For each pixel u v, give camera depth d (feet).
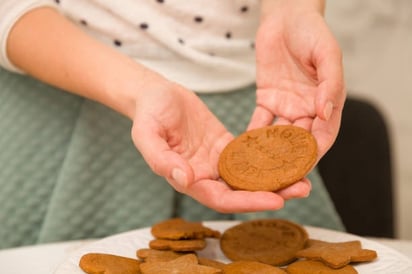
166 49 2.75
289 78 2.47
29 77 2.85
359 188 3.93
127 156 2.82
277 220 2.32
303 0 2.52
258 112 2.51
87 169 2.80
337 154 3.97
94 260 2.07
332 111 2.20
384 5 4.94
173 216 2.91
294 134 2.25
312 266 2.03
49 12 2.65
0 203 2.85
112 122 2.80
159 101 2.20
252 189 2.12
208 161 2.31
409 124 5.17
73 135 2.83
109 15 2.73
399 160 5.22
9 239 2.88
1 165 2.85
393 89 5.13
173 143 2.25
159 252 2.16
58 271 2.07
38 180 2.85
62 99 2.83
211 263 2.09
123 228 2.84
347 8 4.98
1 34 2.62
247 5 2.80
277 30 2.48
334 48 2.30
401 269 2.03
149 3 2.70
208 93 2.81
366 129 3.93
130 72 2.38
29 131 2.84
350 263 2.07
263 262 2.12
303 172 2.12
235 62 2.84
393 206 3.92
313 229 2.35
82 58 2.49
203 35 2.79
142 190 2.84
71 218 2.81
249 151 2.23
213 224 2.43
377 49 5.06
